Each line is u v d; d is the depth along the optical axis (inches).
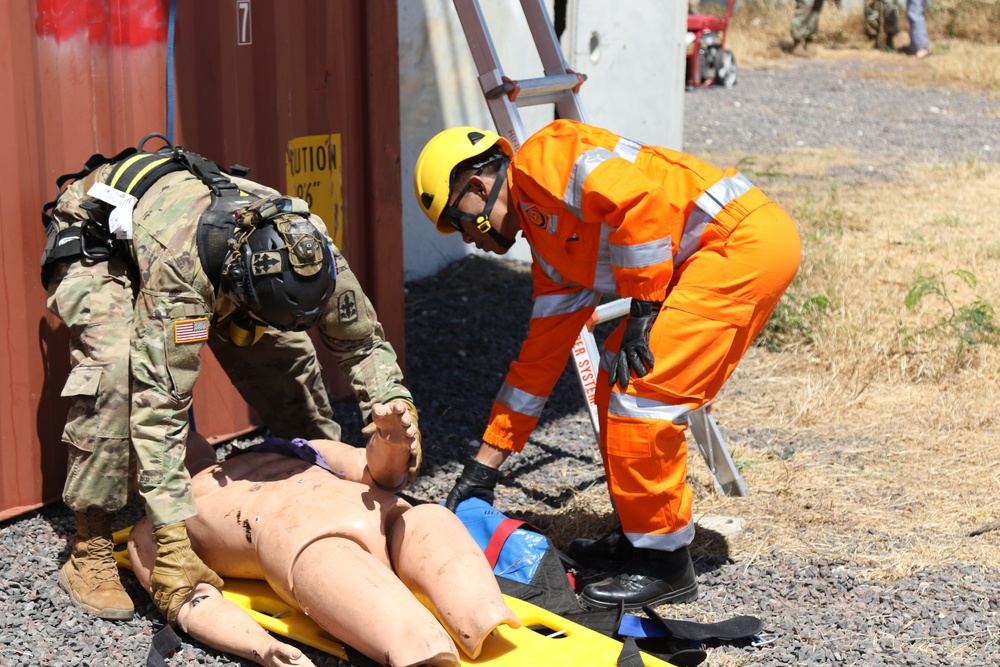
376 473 139.2
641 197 133.8
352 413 225.6
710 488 195.3
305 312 129.0
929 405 237.8
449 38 320.2
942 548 172.9
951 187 453.1
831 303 284.5
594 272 147.5
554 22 324.2
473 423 225.5
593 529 177.8
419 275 335.0
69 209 146.7
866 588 160.1
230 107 191.9
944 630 148.2
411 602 123.3
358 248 227.8
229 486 143.5
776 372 259.4
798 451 213.2
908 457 210.7
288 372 169.2
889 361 256.2
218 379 200.2
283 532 133.1
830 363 260.7
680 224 143.9
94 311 142.0
